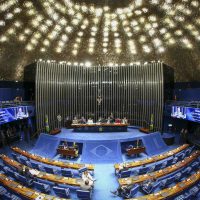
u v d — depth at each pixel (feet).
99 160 46.70
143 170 38.32
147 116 66.39
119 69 68.90
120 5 39.11
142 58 66.49
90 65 68.54
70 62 67.62
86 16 42.42
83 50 63.00
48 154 50.21
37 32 49.93
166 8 41.16
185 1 39.45
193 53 55.83
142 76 67.10
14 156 43.19
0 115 47.60
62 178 34.06
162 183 34.04
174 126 65.98
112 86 69.10
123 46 60.23
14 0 39.27
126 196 31.81
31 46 56.34
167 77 66.18
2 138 54.08
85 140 49.73
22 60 60.54
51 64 65.26
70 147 48.49
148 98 66.28
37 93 62.75
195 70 60.34
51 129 64.90
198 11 41.29
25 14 43.42
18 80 63.52
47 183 36.40
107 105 69.05
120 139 50.65
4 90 59.62
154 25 45.78
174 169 37.14
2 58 55.67
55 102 65.62
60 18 43.52
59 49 59.98
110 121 61.87
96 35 53.11
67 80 67.31
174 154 45.80
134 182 32.99
